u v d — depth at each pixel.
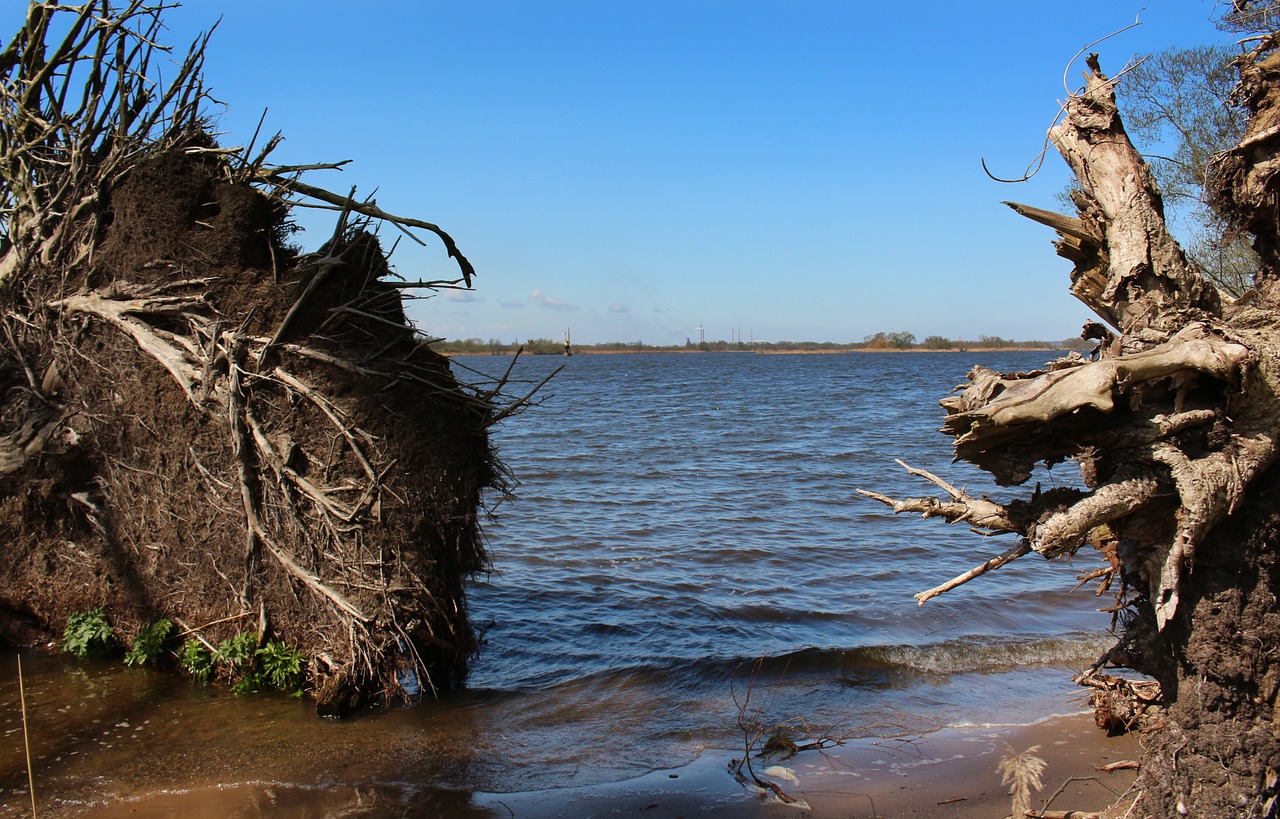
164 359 7.64
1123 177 4.67
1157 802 4.46
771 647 9.03
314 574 7.16
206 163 8.27
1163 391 4.27
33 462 8.23
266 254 8.01
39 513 8.30
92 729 6.73
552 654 8.84
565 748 6.70
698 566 12.30
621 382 78.56
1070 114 4.86
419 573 7.26
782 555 12.89
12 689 7.46
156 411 7.80
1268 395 4.05
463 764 6.35
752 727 7.12
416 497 7.27
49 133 9.01
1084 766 6.32
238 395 7.32
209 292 7.67
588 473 21.42
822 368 116.00
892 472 21.36
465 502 7.63
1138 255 4.54
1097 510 4.01
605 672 8.31
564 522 15.38
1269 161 4.40
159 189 7.96
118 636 8.14
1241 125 11.02
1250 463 4.02
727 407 46.09
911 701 7.69
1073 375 3.94
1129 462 4.24
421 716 7.18
